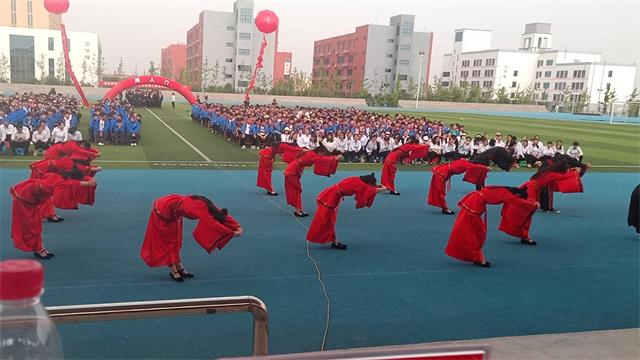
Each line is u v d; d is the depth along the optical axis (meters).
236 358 1.46
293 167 10.81
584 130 39.62
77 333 5.29
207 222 6.31
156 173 15.11
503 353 5.36
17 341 1.64
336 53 93.00
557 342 5.68
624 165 22.44
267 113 25.59
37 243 7.50
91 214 10.29
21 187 7.25
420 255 8.76
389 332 5.80
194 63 83.06
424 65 83.31
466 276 7.83
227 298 2.58
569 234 10.76
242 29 74.56
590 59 92.81
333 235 8.74
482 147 20.44
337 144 19.64
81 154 10.68
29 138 16.92
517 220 9.62
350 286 7.16
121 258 7.79
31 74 65.25
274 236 9.43
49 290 6.47
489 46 101.62
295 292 6.83
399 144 20.31
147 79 36.59
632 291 7.50
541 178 9.70
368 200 8.52
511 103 73.88
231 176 15.27
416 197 13.75
